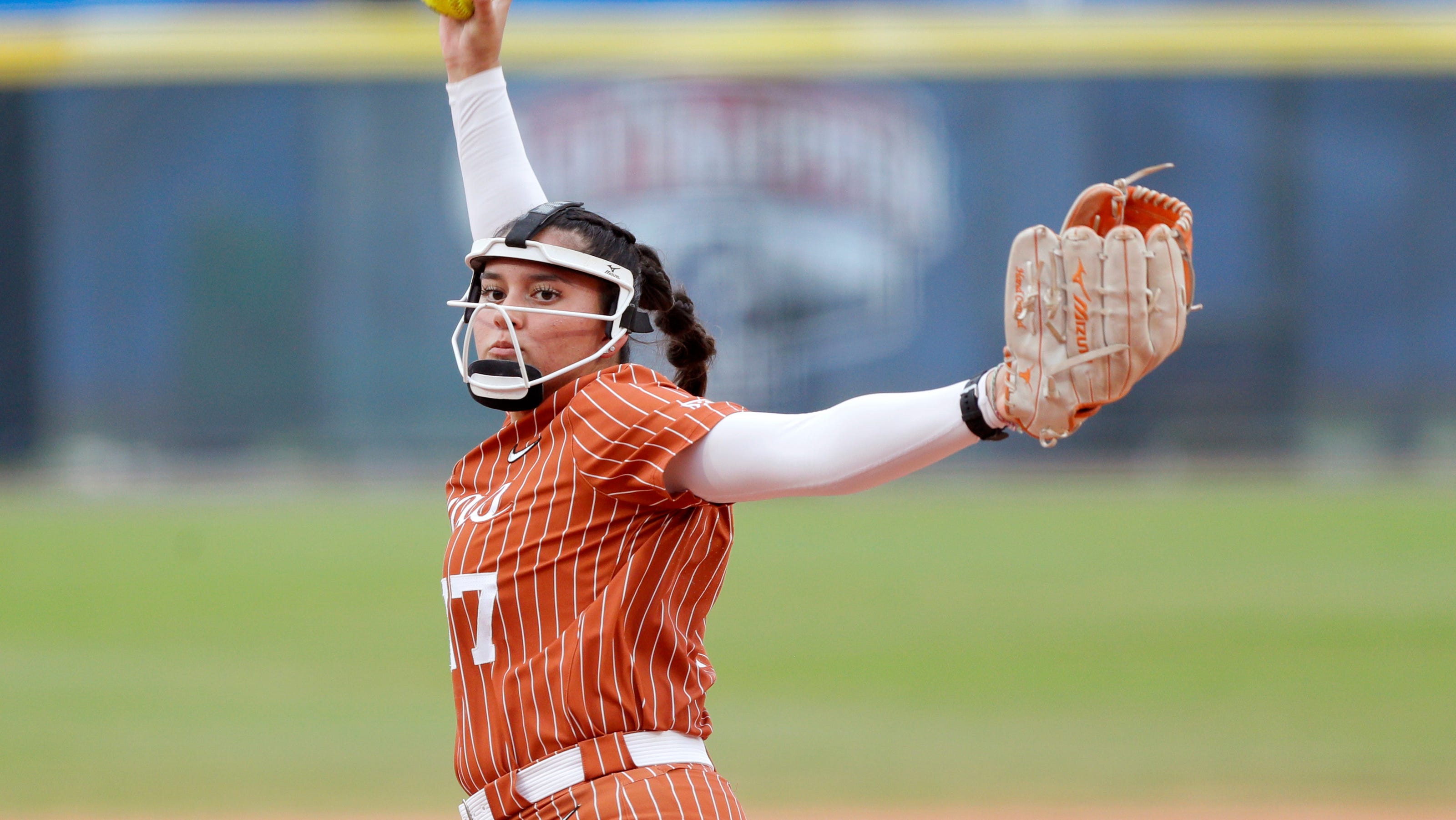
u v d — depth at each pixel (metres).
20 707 29.38
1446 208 71.69
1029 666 32.31
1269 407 71.62
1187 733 26.17
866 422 6.91
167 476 71.44
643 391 7.70
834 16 73.88
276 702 29.69
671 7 77.69
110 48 71.50
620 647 7.76
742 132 73.69
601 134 73.81
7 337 71.38
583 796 7.71
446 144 72.62
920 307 73.69
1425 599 39.72
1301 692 29.47
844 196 73.50
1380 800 21.59
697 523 8.00
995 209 73.62
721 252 73.75
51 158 71.56
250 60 72.12
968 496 64.81
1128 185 6.81
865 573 45.38
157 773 23.86
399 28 72.12
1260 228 72.12
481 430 72.31
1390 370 71.69
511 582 7.85
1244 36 72.12
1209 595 41.00
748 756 24.61
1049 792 22.22
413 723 27.70
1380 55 71.75
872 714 27.88
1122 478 69.69
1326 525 53.53
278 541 52.00
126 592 42.81
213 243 72.06
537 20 73.88
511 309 8.12
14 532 54.88
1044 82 73.19
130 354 71.69
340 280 72.31
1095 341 6.38
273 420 72.06
